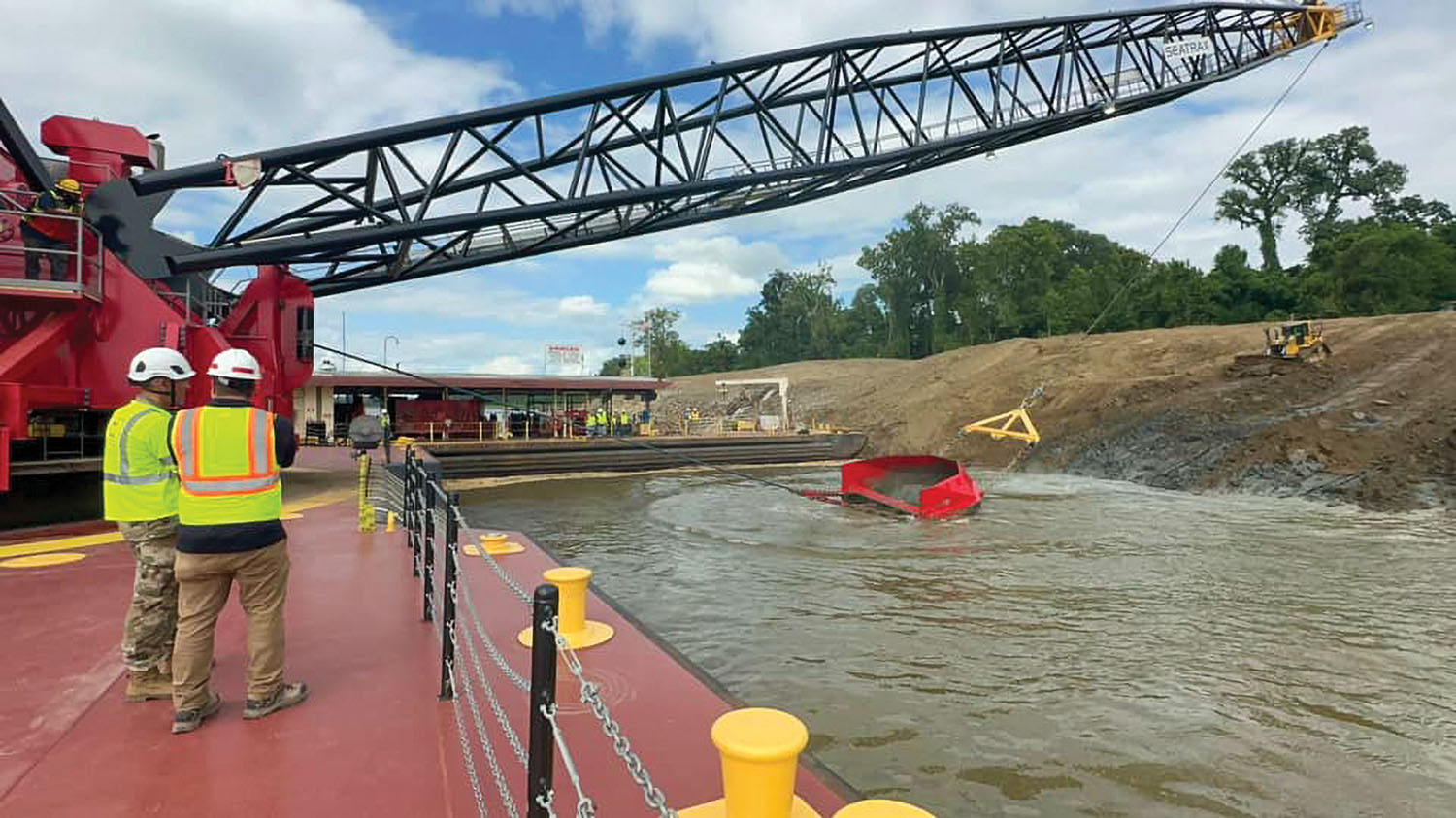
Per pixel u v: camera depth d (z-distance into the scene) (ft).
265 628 13.30
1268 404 98.63
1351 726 22.15
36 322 33.09
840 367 256.52
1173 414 105.29
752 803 6.86
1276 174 288.51
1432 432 75.31
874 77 77.71
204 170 47.11
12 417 29.53
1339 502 67.87
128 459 13.25
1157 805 17.88
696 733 13.41
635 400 183.93
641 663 17.20
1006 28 77.46
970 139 77.00
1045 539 51.62
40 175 36.65
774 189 77.00
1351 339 113.50
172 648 14.08
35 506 33.58
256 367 12.77
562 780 11.39
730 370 459.32
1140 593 37.35
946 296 337.93
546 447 110.01
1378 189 276.21
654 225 75.15
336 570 26.30
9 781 10.94
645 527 60.18
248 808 10.32
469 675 15.87
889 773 19.38
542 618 6.98
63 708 13.69
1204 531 54.70
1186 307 225.56
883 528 56.49
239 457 12.46
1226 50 92.17
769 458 130.21
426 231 56.70
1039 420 126.41
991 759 20.15
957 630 31.37
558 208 60.59
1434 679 25.80
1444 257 211.20
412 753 12.15
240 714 13.56
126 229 43.70
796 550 48.60
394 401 124.77
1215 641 29.84
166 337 35.96
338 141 52.65
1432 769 19.62
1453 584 38.91
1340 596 36.63
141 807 10.31
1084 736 21.45
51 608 20.43
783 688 25.13
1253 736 21.45
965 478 63.26
